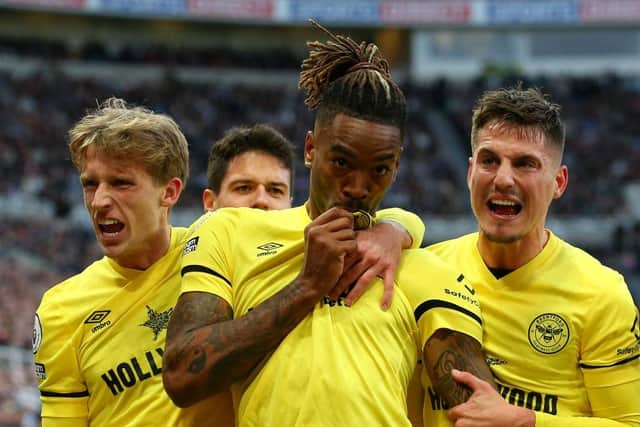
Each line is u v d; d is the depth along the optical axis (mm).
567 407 5156
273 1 48969
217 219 4953
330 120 4449
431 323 4625
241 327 4312
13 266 30562
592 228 41531
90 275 5578
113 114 5289
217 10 48062
